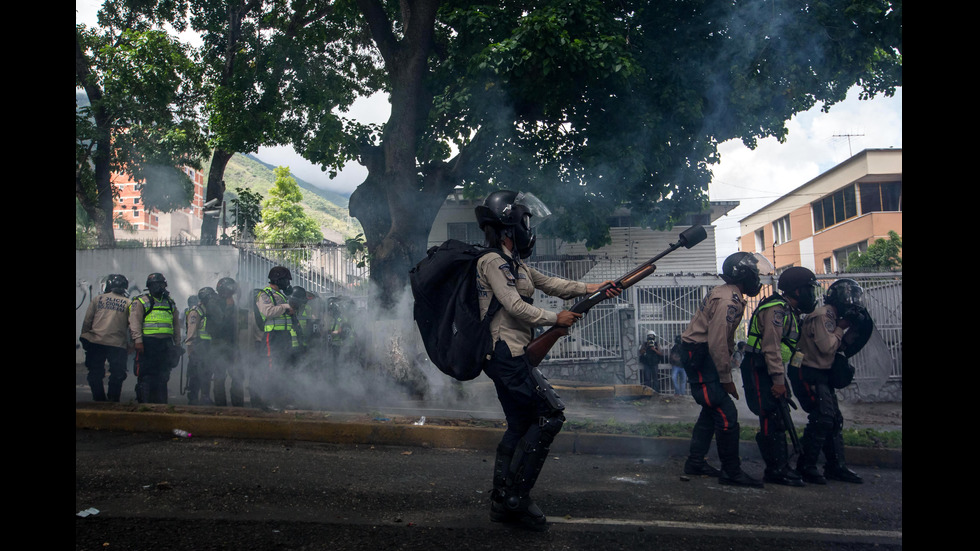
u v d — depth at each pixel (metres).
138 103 17.47
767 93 11.15
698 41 10.95
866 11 10.16
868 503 4.21
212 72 18.17
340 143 12.11
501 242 3.54
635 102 10.74
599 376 13.92
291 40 14.91
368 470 4.67
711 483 4.71
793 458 5.90
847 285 5.12
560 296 3.72
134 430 5.96
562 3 9.89
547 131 12.02
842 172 31.41
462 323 3.32
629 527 3.40
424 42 10.50
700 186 12.48
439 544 3.02
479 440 5.96
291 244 12.58
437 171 11.36
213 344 7.86
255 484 4.03
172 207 19.69
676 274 14.59
